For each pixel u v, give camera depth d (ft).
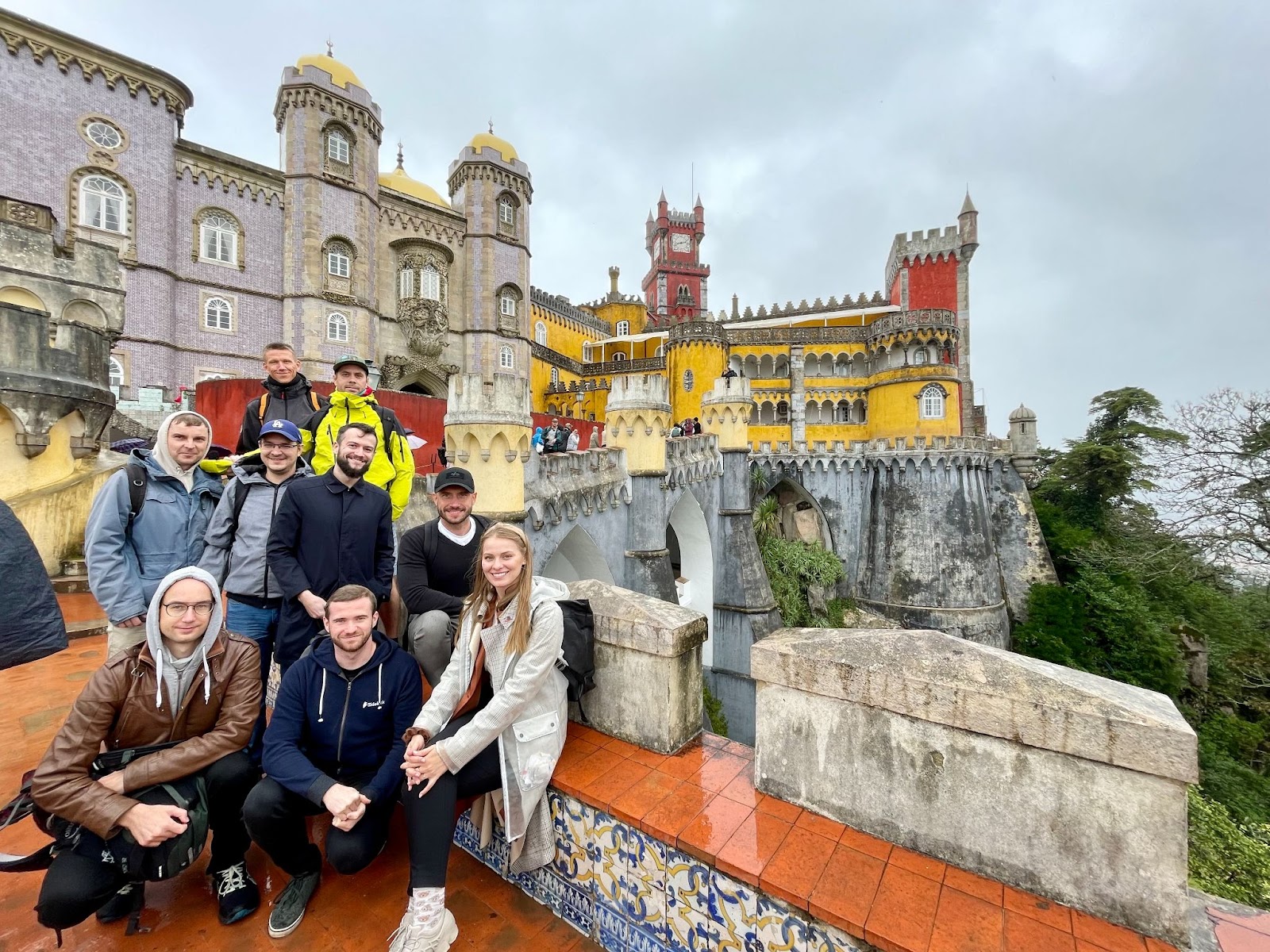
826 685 9.70
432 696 10.59
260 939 9.41
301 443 14.70
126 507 12.45
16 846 11.59
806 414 137.28
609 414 51.06
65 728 8.81
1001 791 8.28
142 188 75.61
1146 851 7.32
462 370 109.50
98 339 33.60
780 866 8.55
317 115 88.28
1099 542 101.50
